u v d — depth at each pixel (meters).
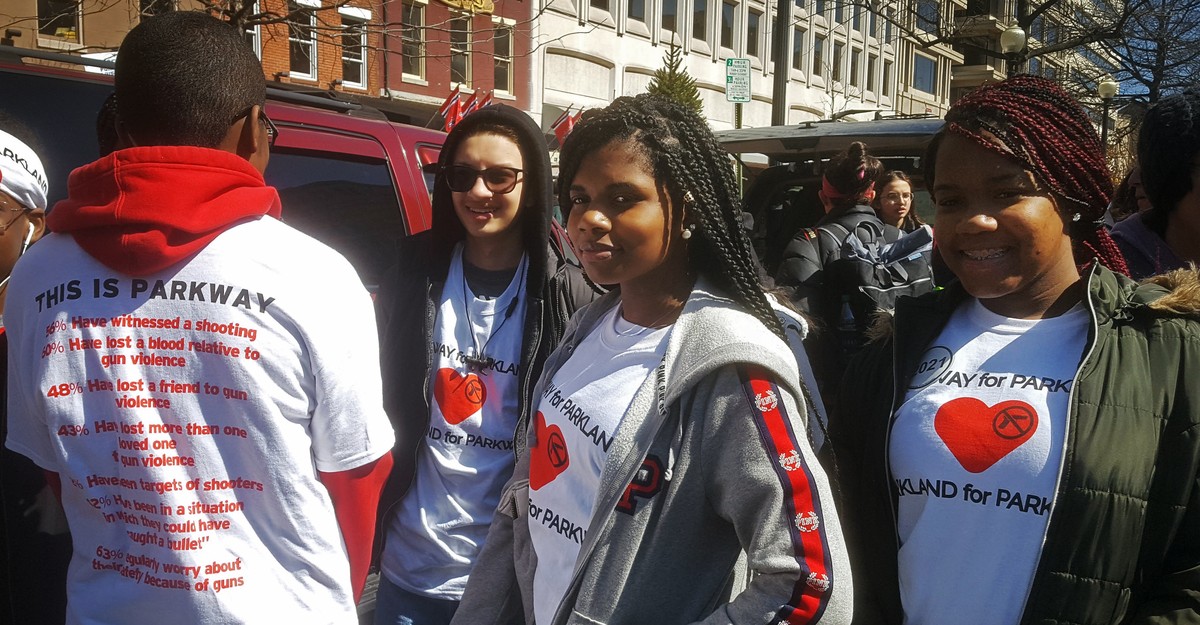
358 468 1.42
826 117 32.75
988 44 32.50
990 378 1.37
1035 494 1.29
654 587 1.21
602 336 1.42
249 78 1.44
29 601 1.75
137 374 1.28
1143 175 2.24
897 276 3.47
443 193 2.27
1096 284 1.34
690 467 1.21
